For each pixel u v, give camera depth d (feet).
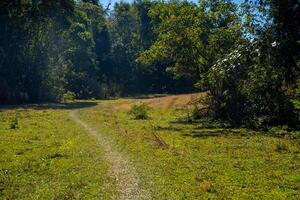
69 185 45.11
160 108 192.24
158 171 52.03
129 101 249.55
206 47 131.13
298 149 69.67
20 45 233.35
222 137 87.25
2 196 41.16
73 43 301.43
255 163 57.72
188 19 131.85
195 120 130.82
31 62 238.89
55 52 264.52
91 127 105.50
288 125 103.81
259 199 40.19
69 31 281.13
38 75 241.35
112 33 387.14
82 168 53.83
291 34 94.53
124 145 73.56
